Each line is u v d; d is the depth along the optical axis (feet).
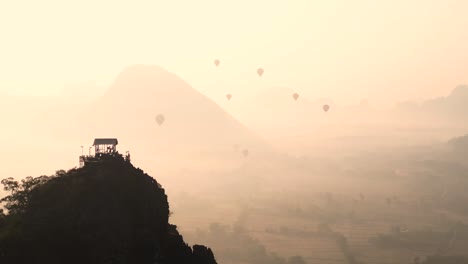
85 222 210.38
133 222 219.61
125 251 206.08
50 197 225.56
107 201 219.00
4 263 194.59
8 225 212.23
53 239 205.36
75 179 229.25
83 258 202.69
